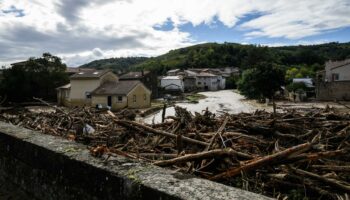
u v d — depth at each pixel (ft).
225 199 5.61
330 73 141.59
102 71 127.24
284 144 15.98
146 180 6.64
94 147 9.05
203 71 302.04
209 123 19.25
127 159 8.37
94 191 7.80
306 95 130.52
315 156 9.71
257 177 10.89
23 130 12.75
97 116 25.80
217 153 10.27
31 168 10.44
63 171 8.86
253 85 130.62
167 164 10.34
